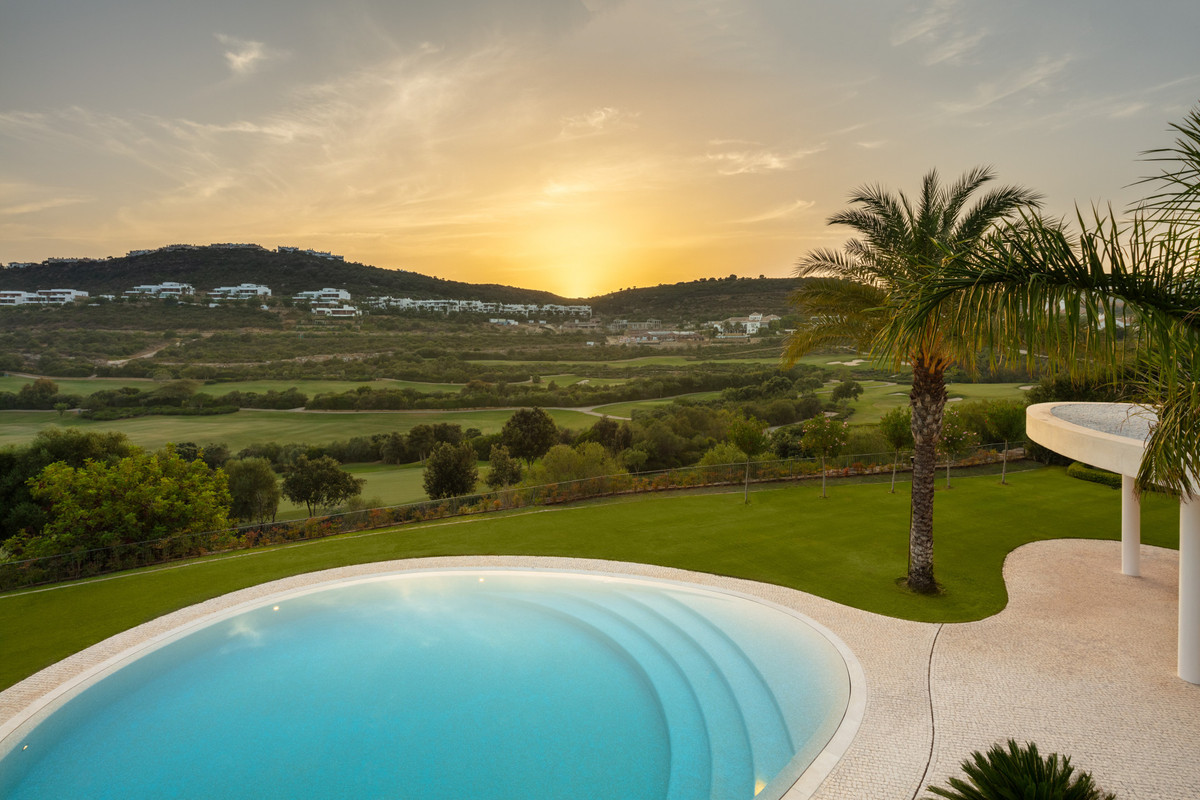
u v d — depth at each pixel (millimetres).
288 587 12688
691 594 11922
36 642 10703
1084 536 14664
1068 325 4793
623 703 8742
